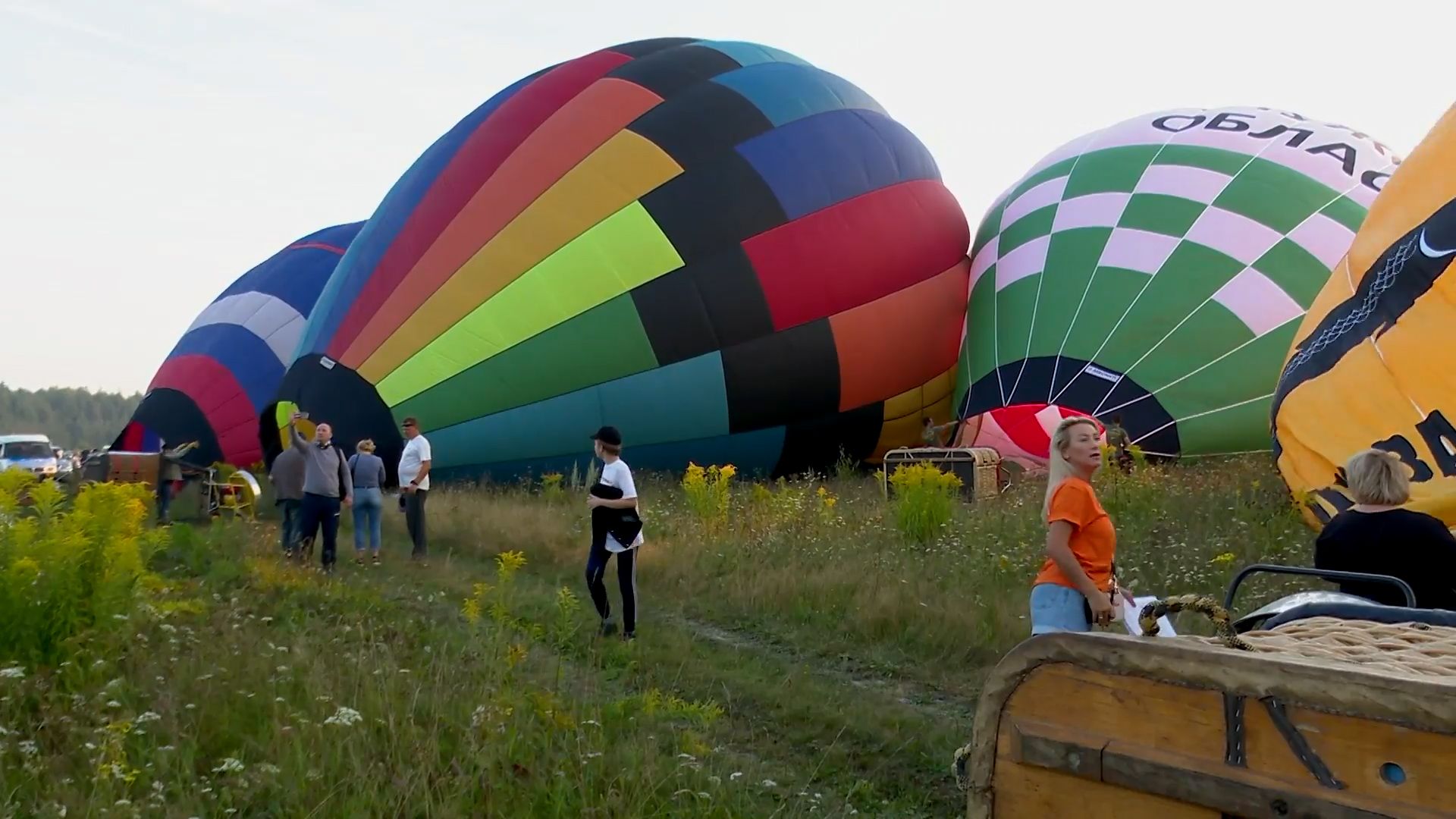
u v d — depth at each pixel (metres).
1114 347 16.48
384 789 4.31
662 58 18.66
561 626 7.16
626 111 17.39
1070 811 2.65
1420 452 8.43
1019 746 2.75
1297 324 15.80
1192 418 15.77
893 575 8.95
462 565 11.12
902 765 5.31
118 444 25.88
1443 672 2.58
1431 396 8.38
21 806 4.07
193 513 15.92
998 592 8.35
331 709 5.12
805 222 17.42
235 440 24.34
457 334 15.90
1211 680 2.39
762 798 4.75
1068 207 18.14
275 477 11.59
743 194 17.08
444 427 15.78
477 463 16.03
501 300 15.99
